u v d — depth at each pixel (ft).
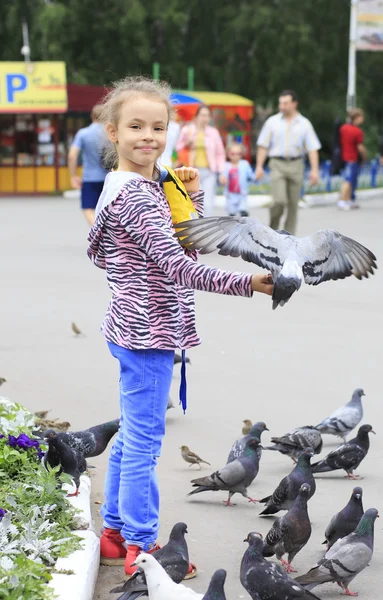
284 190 56.54
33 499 18.06
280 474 23.07
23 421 22.06
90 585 16.10
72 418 26.66
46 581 15.47
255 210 90.17
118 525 17.74
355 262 13.74
